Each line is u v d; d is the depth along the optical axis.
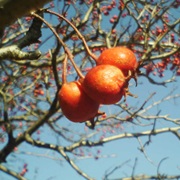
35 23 0.15
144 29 0.45
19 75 0.50
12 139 0.46
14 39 0.43
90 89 0.13
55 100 0.42
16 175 0.48
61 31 0.41
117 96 0.13
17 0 0.11
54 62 0.38
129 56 0.13
